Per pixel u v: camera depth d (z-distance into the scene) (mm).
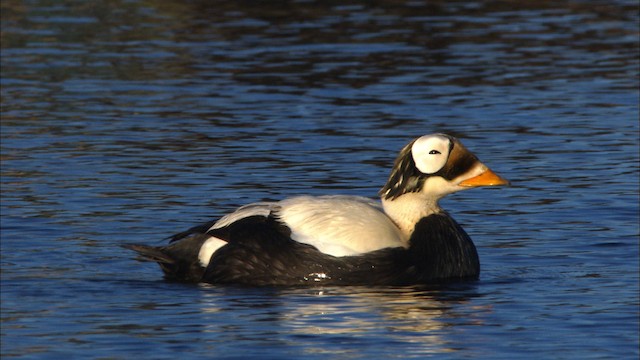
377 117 20625
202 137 19219
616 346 10398
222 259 12297
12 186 16172
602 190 16125
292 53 26281
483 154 18203
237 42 27453
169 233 14086
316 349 10297
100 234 14008
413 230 12609
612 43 27500
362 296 11859
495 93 22578
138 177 16734
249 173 17000
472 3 32156
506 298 11820
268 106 21531
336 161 17703
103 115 20766
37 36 27766
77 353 10211
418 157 12617
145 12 30656
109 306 11461
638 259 13172
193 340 10508
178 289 12070
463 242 12656
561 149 18453
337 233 12328
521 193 16062
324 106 21516
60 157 17859
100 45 27000
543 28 29188
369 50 26609
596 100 21953
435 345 10422
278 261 12250
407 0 32438
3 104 21531
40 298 11703
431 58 25859
